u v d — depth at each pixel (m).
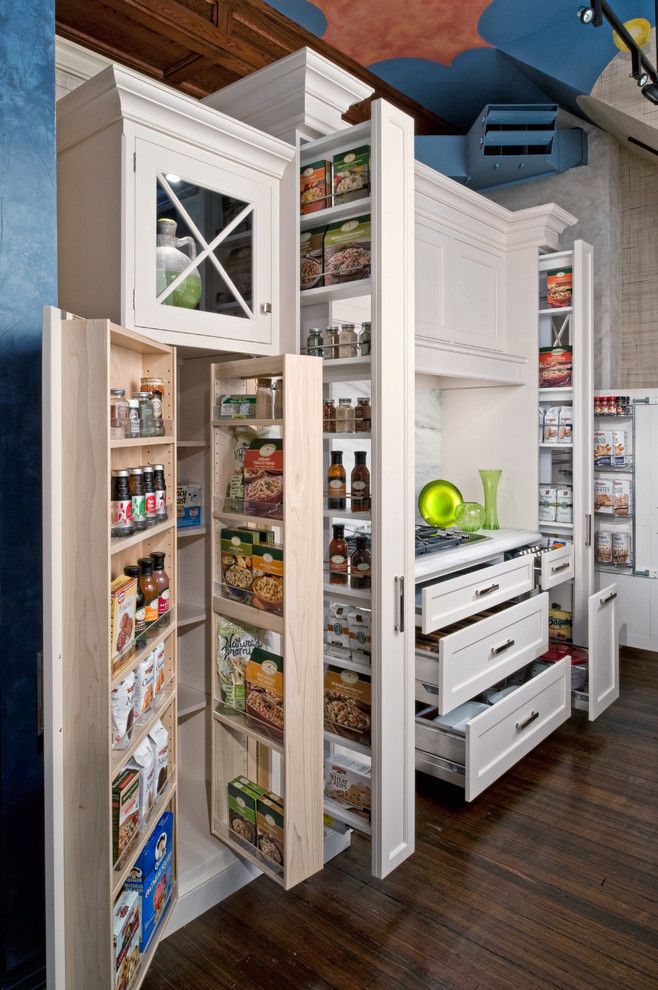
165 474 1.72
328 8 2.66
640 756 2.73
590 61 3.05
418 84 3.42
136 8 2.12
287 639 1.71
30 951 1.60
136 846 1.43
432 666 2.41
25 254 1.54
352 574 2.05
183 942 1.74
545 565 3.21
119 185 1.62
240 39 2.49
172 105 1.63
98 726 1.25
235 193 1.87
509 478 3.66
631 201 4.09
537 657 3.00
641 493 3.93
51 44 1.57
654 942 1.73
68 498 1.25
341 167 1.97
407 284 1.95
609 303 3.96
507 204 4.24
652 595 3.95
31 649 1.59
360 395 2.77
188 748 2.24
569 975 1.62
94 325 1.20
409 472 1.98
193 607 2.19
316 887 1.96
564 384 3.50
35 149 1.55
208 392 2.14
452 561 2.66
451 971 1.63
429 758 2.45
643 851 2.10
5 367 1.52
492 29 2.93
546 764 2.67
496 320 3.48
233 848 1.93
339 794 2.12
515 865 2.04
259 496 1.80
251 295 1.95
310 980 1.61
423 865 2.04
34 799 1.60
